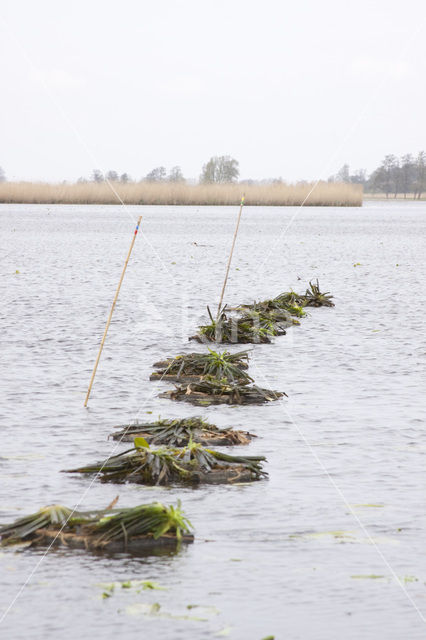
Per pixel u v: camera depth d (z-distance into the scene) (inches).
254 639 386.0
